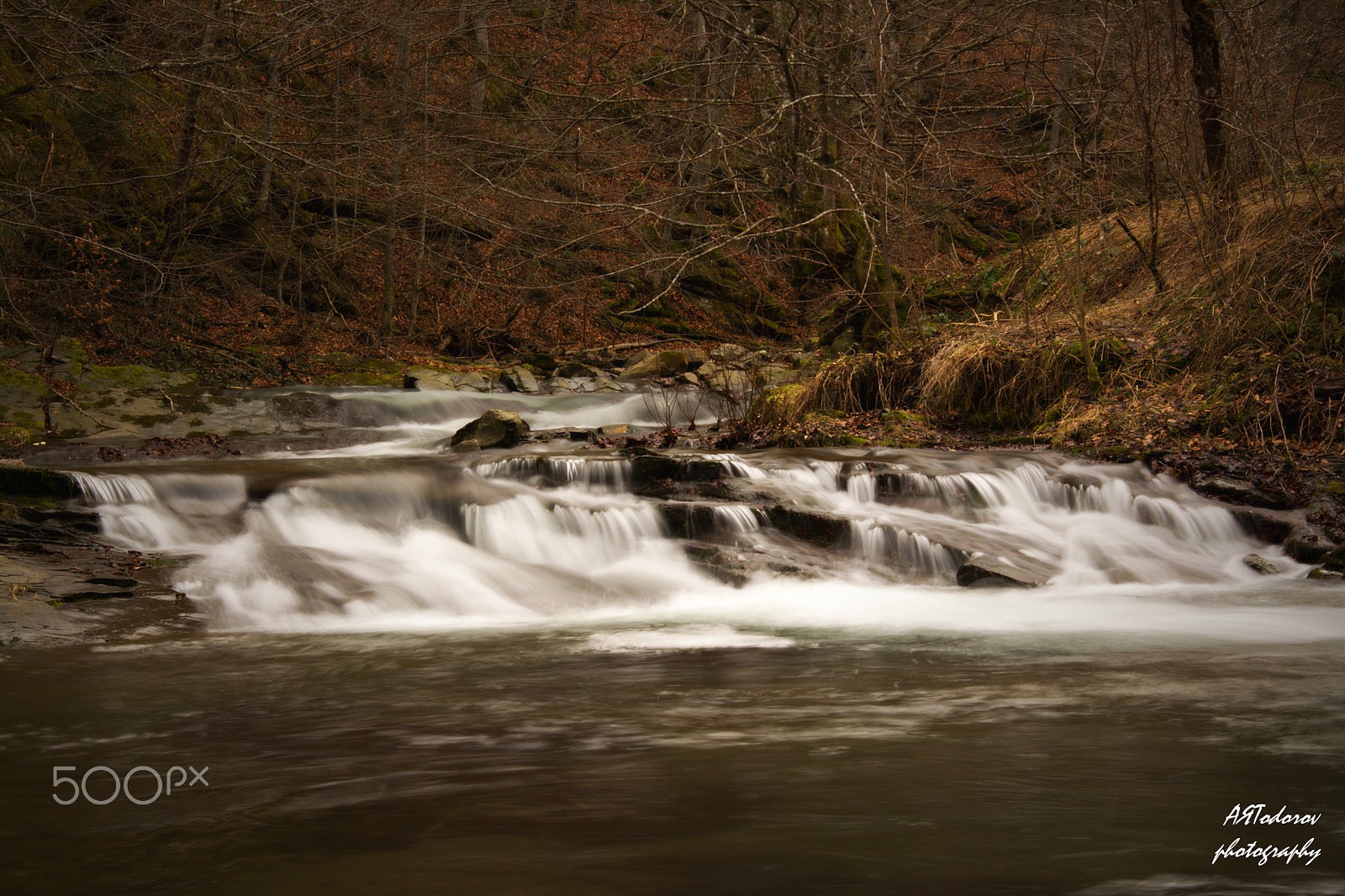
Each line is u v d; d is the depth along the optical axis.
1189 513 10.09
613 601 7.82
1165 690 4.81
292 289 22.67
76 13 16.31
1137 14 14.12
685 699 4.66
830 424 13.55
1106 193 17.02
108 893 2.56
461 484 9.94
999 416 13.39
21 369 15.12
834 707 4.49
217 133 17.06
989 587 8.38
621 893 2.51
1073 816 3.05
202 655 5.78
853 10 19.56
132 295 18.31
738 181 20.64
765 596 8.06
